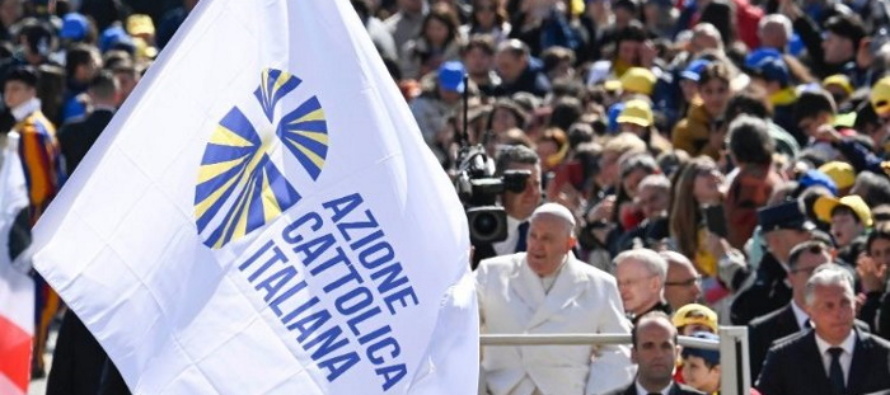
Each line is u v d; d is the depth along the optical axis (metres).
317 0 17.61
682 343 23.25
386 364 17.38
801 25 49.38
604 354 25.61
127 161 17.27
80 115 48.53
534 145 41.06
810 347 25.97
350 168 17.53
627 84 46.12
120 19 65.44
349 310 17.39
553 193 37.81
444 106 45.12
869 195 33.72
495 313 26.11
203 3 17.48
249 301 17.28
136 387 17.12
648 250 27.86
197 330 17.22
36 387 38.50
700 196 32.44
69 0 66.94
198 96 17.44
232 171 17.41
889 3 55.78
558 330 25.92
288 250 17.39
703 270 32.19
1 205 18.67
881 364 25.83
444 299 17.50
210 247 17.31
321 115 17.55
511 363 25.58
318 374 17.27
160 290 17.23
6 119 45.72
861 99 41.94
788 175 35.84
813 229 29.25
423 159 17.58
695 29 49.19
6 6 63.72
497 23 58.28
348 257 17.44
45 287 39.19
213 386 17.17
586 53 57.59
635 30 49.91
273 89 17.53
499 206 26.36
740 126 33.28
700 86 40.09
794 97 42.06
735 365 21.66
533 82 51.16
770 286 29.39
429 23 55.09
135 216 17.25
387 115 17.58
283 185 17.47
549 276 26.14
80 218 17.16
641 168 34.94
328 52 17.59
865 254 29.06
